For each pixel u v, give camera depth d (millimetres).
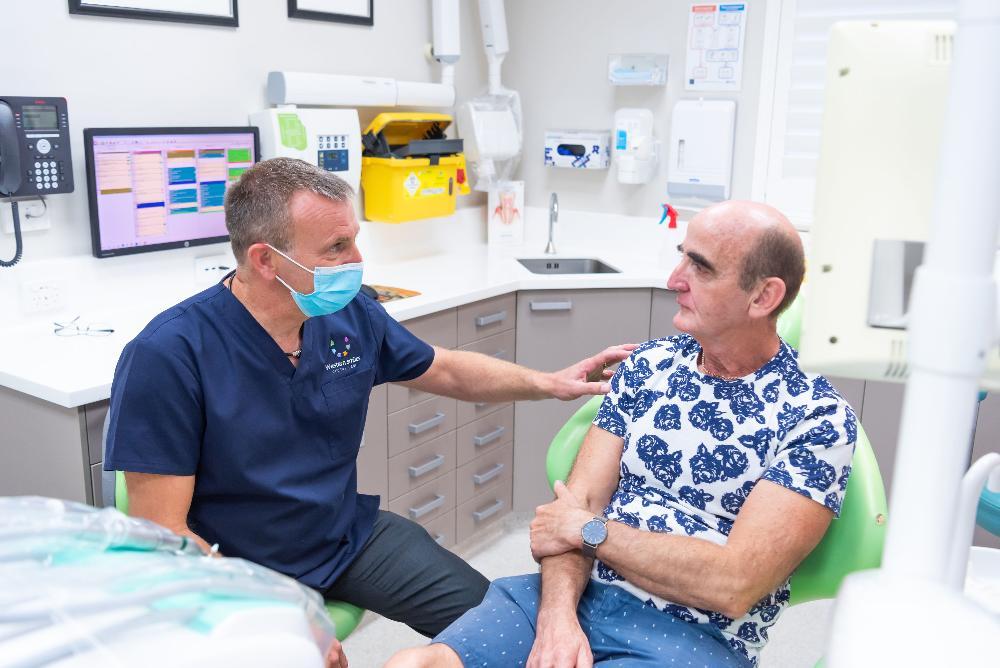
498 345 2979
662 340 1586
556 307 3041
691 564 1319
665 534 1370
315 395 1632
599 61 3602
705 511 1458
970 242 484
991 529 1732
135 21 2434
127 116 2457
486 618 1452
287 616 619
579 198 3777
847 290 603
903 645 476
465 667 1382
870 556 1372
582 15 3607
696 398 1474
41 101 2170
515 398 1870
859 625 494
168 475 1493
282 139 2734
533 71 3783
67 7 2270
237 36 2715
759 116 3297
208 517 1600
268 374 1571
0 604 536
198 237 2592
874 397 2881
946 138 482
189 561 648
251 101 2797
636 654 1361
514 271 3160
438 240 3570
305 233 1490
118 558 622
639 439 1517
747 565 1302
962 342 494
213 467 1559
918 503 522
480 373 1888
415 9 3348
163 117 2551
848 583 528
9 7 2158
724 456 1431
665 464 1485
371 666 2367
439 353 1901
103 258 2406
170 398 1472
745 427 1420
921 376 512
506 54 3760
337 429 1686
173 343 1484
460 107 3566
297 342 1624
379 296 2648
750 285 1374
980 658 465
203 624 576
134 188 2395
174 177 2486
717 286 1386
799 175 3289
